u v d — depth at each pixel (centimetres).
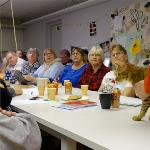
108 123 112
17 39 748
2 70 353
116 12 453
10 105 158
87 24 527
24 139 92
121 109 143
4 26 715
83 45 542
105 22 480
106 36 479
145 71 132
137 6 412
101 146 84
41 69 373
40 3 545
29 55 422
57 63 356
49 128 124
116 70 154
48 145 201
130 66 143
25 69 407
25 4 552
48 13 649
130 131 100
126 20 433
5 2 521
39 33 696
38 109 145
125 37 437
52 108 148
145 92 111
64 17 597
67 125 110
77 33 558
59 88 251
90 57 274
